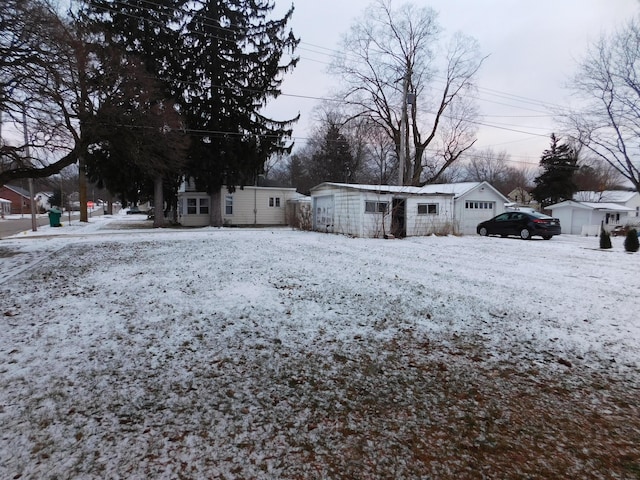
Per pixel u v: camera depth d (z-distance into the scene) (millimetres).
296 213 23938
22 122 9359
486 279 7648
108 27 18281
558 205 28562
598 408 2873
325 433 2484
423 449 2336
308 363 3576
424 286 6848
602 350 4027
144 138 15023
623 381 3328
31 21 8133
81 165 20391
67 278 7152
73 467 2080
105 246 12586
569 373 3475
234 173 23406
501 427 2600
